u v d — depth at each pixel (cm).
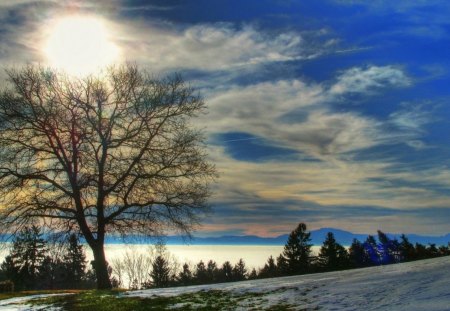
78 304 1847
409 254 9700
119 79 2978
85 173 2836
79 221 2830
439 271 1742
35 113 2753
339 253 9225
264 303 1442
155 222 2934
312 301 1357
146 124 2948
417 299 1136
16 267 6781
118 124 2938
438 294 1170
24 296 2670
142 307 1599
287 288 1780
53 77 2889
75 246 2989
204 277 11000
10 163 2753
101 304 1780
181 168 2973
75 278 8412
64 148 2892
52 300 2092
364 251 10419
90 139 2827
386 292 1327
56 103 2841
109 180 2938
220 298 1700
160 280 9300
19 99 2770
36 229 2828
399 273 1847
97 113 2880
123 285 9400
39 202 2783
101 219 2873
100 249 2861
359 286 1559
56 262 2992
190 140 2988
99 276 2834
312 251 9500
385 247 10356
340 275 2175
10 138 2769
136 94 3000
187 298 1770
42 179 2830
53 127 2806
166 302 1700
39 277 7644
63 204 2866
